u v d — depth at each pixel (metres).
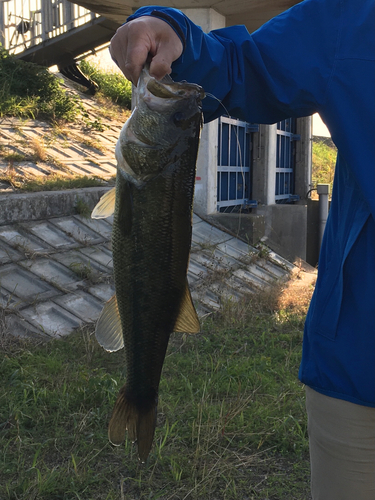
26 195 7.44
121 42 1.67
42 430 3.82
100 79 17.70
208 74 1.81
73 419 3.93
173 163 1.72
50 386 4.40
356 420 1.75
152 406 1.88
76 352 5.18
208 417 3.98
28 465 3.45
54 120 13.09
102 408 4.12
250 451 3.80
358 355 1.74
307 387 1.90
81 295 6.28
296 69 1.81
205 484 3.32
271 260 10.25
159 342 1.85
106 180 9.93
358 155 1.74
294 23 1.86
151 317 1.82
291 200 14.78
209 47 1.81
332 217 1.93
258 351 5.79
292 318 6.91
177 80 1.80
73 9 14.52
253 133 12.49
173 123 1.69
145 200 1.74
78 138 12.50
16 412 3.91
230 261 9.10
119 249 1.79
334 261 1.83
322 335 1.82
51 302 5.93
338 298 1.78
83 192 8.21
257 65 1.85
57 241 7.21
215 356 5.52
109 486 3.32
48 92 14.28
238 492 3.34
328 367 1.80
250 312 6.99
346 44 1.78
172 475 3.43
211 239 9.68
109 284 6.73
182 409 4.25
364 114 1.74
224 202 11.21
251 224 10.34
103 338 1.91
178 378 4.85
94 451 3.62
